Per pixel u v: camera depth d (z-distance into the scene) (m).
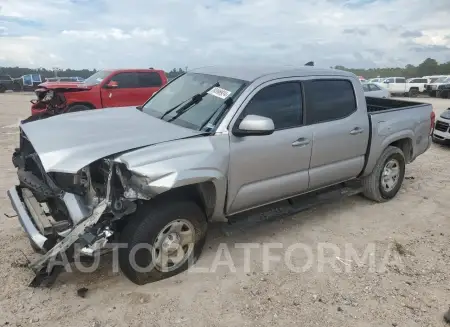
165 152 3.36
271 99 4.12
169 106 4.40
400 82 31.98
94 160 3.14
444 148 9.70
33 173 3.90
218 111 3.87
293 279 3.76
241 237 4.55
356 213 5.34
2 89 32.56
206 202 3.78
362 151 5.07
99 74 12.37
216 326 3.11
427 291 3.62
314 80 4.53
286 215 4.43
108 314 3.20
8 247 4.08
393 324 3.18
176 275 3.74
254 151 3.90
